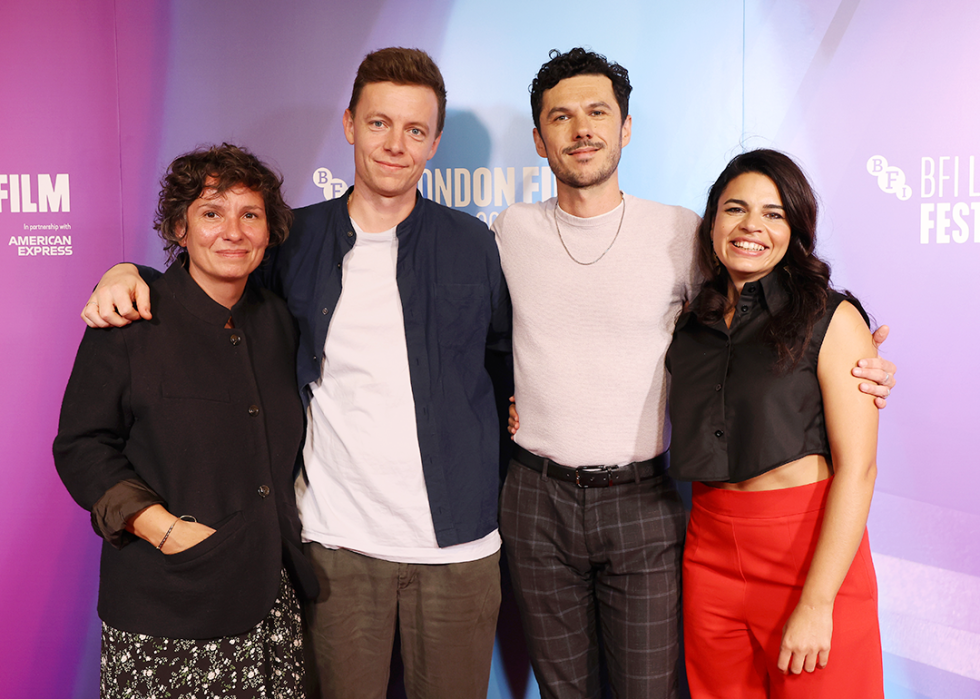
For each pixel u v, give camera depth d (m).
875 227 1.97
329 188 2.04
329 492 1.60
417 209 1.62
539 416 1.66
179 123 2.02
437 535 1.57
